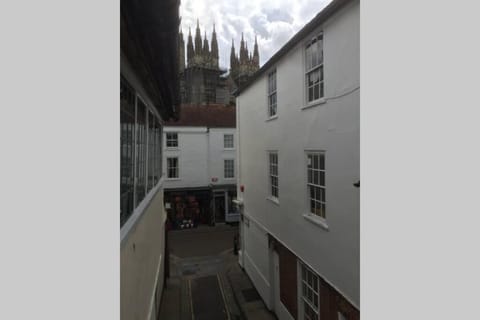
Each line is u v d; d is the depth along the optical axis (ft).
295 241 23.59
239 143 41.22
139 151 15.47
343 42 16.57
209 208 67.62
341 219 17.01
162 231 32.94
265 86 30.22
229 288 36.42
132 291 12.66
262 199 31.94
